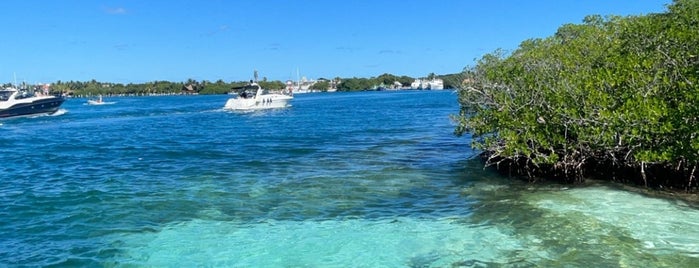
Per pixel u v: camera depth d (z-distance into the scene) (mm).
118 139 29719
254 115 52844
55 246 9828
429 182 14844
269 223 11062
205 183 15250
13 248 9727
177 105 90312
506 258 8812
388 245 9586
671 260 8430
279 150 22750
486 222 10750
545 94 12945
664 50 12172
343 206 12344
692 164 11977
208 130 35156
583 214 10883
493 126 14352
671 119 11031
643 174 12422
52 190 14477
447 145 23312
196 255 9297
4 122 46094
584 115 12391
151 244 9875
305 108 65875
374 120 41438
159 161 20109
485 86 14656
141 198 13344
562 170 13688
